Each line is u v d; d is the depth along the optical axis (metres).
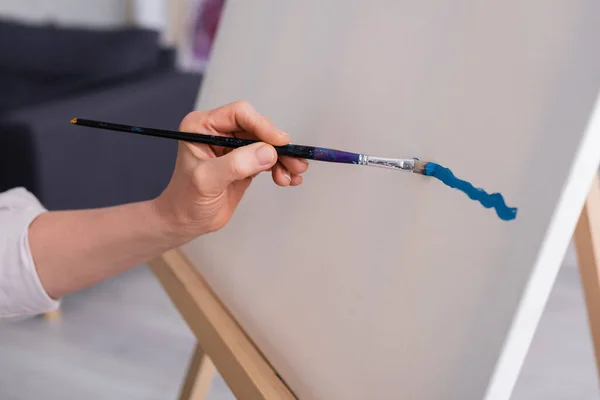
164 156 1.86
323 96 0.53
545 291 0.33
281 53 0.61
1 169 1.48
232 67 0.71
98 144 1.60
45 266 0.56
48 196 1.49
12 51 2.05
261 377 0.55
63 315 1.60
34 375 1.38
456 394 0.36
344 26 0.52
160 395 1.33
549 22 0.33
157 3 2.84
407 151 0.42
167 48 2.20
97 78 1.96
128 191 1.75
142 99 1.74
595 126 0.30
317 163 0.52
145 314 1.61
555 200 0.31
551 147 0.32
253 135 0.53
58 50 2.02
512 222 0.34
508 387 0.34
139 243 0.55
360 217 0.46
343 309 0.47
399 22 0.45
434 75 0.41
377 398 0.42
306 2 0.59
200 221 0.52
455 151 0.38
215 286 0.66
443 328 0.37
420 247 0.40
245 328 0.60
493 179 0.35
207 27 2.71
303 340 0.51
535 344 1.49
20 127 1.42
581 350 1.47
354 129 0.48
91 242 0.55
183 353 1.47
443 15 0.41
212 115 0.51
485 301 0.35
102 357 1.44
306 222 0.53
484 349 0.34
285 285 0.54
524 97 0.34
